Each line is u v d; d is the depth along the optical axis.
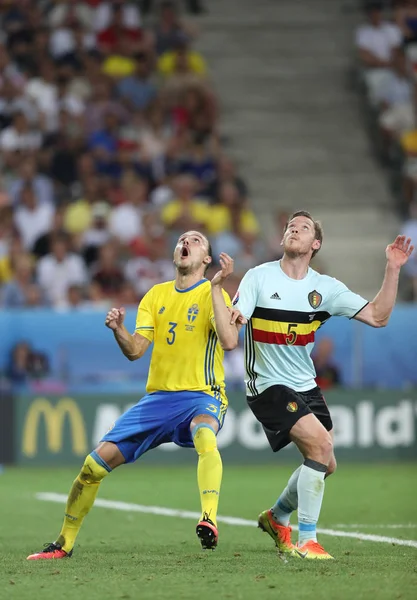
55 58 74.44
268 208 75.69
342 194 77.12
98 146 70.62
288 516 26.16
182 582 20.72
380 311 25.45
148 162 70.25
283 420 24.77
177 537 30.14
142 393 54.66
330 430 26.02
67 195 68.12
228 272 23.59
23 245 64.31
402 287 69.94
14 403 54.38
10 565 23.55
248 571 22.23
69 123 71.06
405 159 77.62
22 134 69.75
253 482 47.81
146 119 73.00
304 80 82.94
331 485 46.72
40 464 54.53
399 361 56.09
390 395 56.38
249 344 25.52
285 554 25.19
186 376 25.38
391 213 76.25
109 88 74.06
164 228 66.75
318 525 33.41
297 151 78.94
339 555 25.41
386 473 51.94
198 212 67.50
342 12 85.88
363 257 72.94
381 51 81.62
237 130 79.44
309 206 76.19
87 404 54.50
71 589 20.05
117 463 25.08
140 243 63.94
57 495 43.25
